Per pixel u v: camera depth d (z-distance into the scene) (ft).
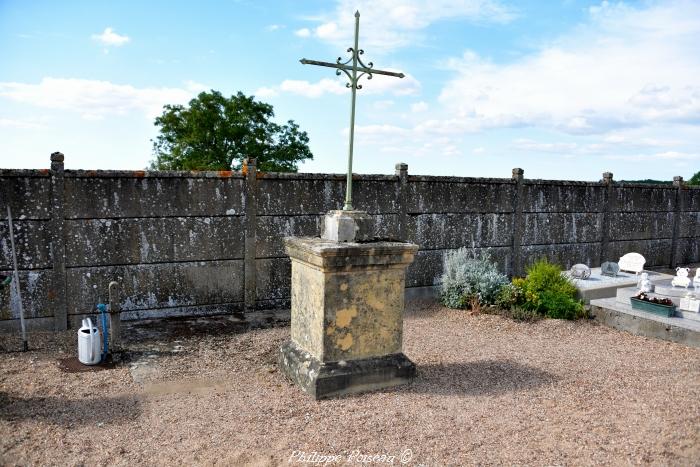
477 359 22.85
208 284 29.35
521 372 21.17
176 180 27.99
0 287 19.93
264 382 19.74
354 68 18.40
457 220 36.29
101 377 20.15
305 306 19.33
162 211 27.84
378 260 18.25
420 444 14.88
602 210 43.83
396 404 17.54
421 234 34.99
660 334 26.78
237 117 97.91
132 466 13.76
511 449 14.69
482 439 15.24
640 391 19.12
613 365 22.36
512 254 39.04
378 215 33.12
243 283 30.25
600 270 41.11
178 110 100.58
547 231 40.73
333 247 17.29
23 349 23.16
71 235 26.14
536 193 39.65
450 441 15.07
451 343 25.31
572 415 16.96
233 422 16.22
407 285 34.88
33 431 15.55
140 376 20.33
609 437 15.38
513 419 16.61
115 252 27.09
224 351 23.49
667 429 15.81
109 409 17.26
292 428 15.78
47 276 25.84
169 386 19.38
